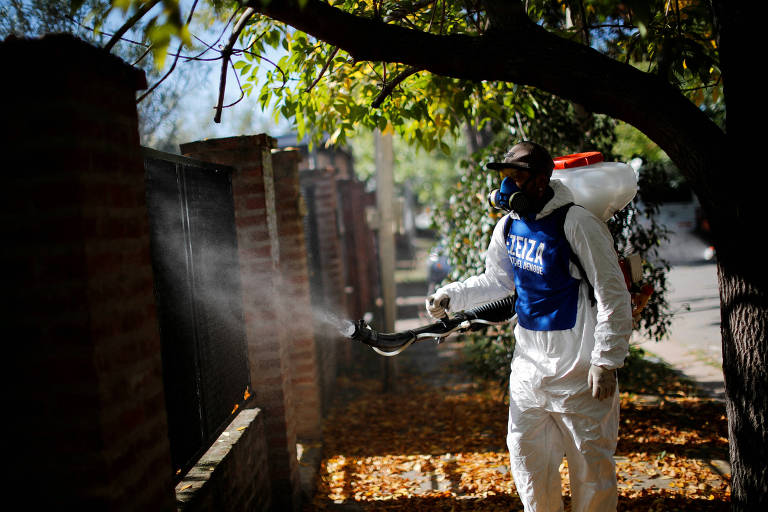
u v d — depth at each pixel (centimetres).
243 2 225
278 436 410
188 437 291
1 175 176
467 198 610
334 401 756
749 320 256
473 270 618
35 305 177
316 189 860
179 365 284
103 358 182
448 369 867
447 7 350
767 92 240
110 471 182
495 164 268
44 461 182
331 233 866
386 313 823
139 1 189
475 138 873
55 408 179
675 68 339
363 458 533
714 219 260
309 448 539
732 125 251
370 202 1609
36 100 173
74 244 175
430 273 1281
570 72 244
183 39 156
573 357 271
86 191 177
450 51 245
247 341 409
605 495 280
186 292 301
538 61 244
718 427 520
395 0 338
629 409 589
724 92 258
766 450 256
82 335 177
